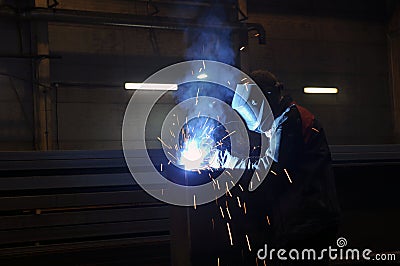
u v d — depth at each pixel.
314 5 9.31
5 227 2.47
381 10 9.78
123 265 2.64
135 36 7.95
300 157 2.18
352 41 9.55
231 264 2.27
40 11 7.11
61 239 2.56
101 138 7.61
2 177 2.53
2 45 7.20
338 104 9.31
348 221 2.85
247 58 8.45
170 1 8.27
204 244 2.24
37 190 2.58
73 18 7.22
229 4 8.60
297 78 9.07
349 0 9.61
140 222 2.71
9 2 7.23
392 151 3.09
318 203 2.14
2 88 7.17
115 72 7.79
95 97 7.62
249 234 2.27
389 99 9.67
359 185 2.93
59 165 2.62
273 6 9.02
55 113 7.40
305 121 2.20
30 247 2.50
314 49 9.25
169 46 8.12
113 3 7.92
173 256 2.41
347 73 9.45
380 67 9.68
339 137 9.27
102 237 2.64
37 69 7.29
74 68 7.57
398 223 2.96
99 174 2.68
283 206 2.16
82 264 2.58
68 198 2.59
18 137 7.23
